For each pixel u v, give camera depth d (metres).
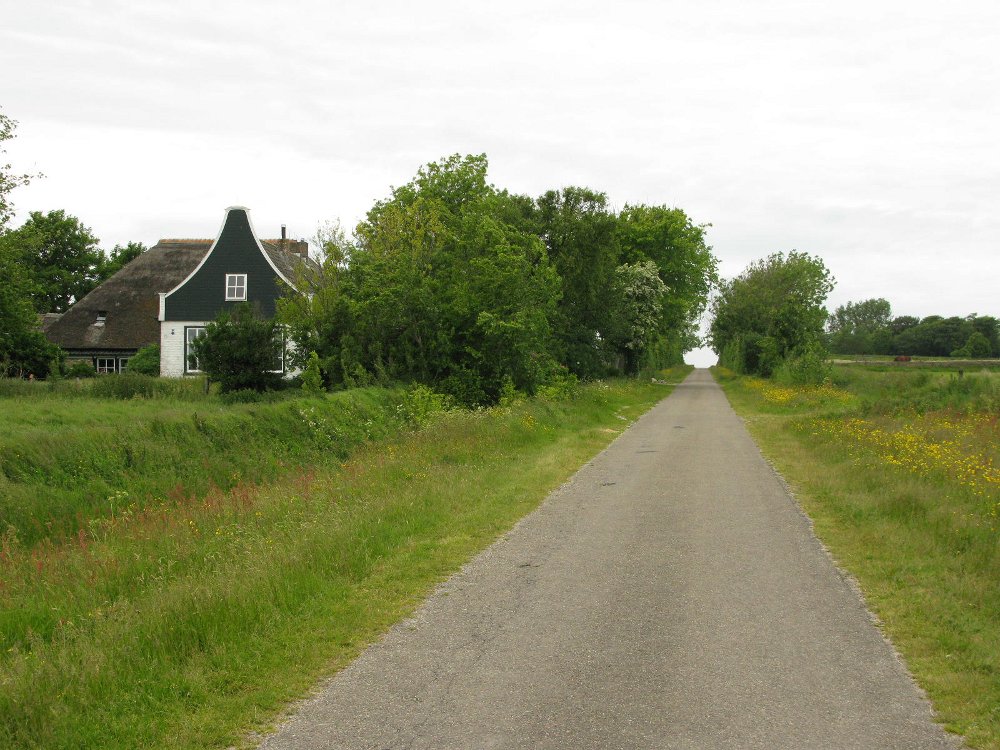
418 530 9.98
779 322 58.78
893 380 37.09
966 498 11.07
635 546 9.38
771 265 71.69
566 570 8.34
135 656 5.77
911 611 6.88
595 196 47.16
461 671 5.65
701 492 13.02
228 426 17.38
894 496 11.11
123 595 7.65
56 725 4.76
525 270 29.36
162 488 14.25
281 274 43.09
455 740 4.62
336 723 4.86
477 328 28.28
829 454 16.48
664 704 5.09
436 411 23.00
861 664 5.76
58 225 68.56
